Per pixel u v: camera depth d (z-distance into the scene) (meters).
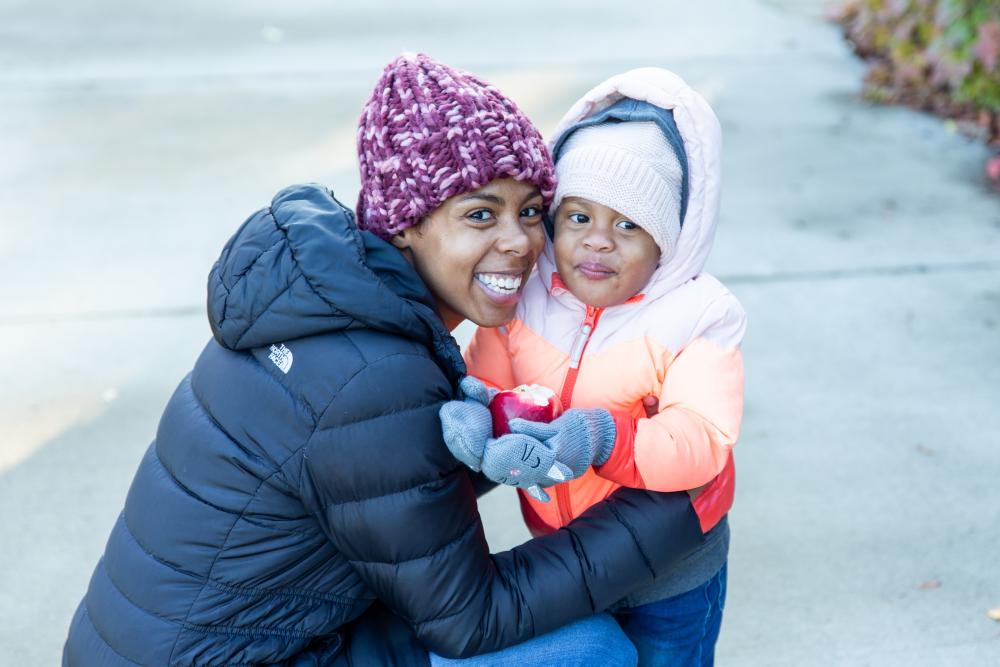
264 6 8.45
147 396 3.44
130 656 1.55
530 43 7.35
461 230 1.54
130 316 3.94
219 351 1.62
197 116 6.02
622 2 8.47
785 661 2.38
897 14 6.25
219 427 1.54
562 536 1.62
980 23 5.59
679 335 1.68
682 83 1.64
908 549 2.72
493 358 1.84
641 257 1.63
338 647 1.62
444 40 7.45
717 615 1.88
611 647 1.66
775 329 3.82
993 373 3.52
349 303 1.45
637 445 1.58
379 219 1.58
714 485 1.70
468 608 1.52
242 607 1.53
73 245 4.52
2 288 4.15
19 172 5.28
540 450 1.44
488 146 1.50
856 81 6.51
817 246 4.46
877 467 3.05
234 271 1.52
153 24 7.93
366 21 7.97
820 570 2.66
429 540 1.48
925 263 4.30
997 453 3.10
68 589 2.62
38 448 3.18
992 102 5.67
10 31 7.72
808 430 3.23
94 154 5.49
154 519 1.57
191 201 4.93
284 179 5.15
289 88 6.47
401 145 1.51
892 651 2.40
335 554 1.57
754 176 5.18
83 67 6.90
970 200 4.89
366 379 1.46
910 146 5.51
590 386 1.74
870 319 3.88
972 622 2.47
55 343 3.76
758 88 6.41
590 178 1.59
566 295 1.77
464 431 1.44
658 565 1.64
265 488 1.50
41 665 2.40
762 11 8.12
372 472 1.45
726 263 4.33
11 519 2.88
